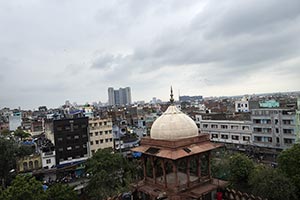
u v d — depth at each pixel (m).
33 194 42.91
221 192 28.30
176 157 21.95
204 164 32.97
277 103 91.94
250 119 91.38
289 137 77.06
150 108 159.00
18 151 70.00
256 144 85.81
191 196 22.62
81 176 73.19
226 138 96.06
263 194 47.75
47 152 73.38
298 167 48.56
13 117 126.19
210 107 162.50
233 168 59.00
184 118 25.25
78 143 77.25
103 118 84.06
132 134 96.88
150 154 24.20
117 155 61.44
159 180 26.12
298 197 48.19
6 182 65.19
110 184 54.72
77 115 88.50
